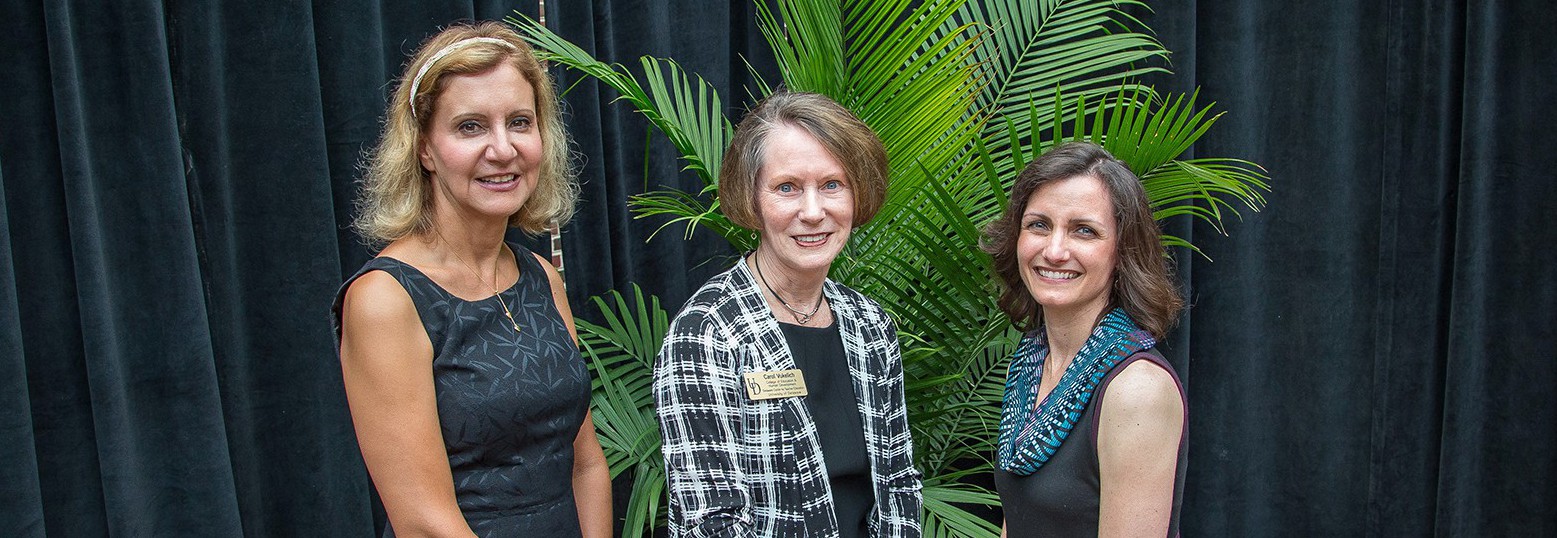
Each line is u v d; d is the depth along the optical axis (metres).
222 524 1.96
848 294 1.61
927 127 1.95
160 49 1.83
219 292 2.00
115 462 1.84
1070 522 1.36
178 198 1.87
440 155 1.28
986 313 2.02
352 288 1.26
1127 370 1.30
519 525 1.35
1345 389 3.07
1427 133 2.86
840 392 1.52
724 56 2.54
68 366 1.88
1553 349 2.92
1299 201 2.97
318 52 2.07
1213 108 2.83
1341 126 2.91
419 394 1.26
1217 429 3.05
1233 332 2.98
